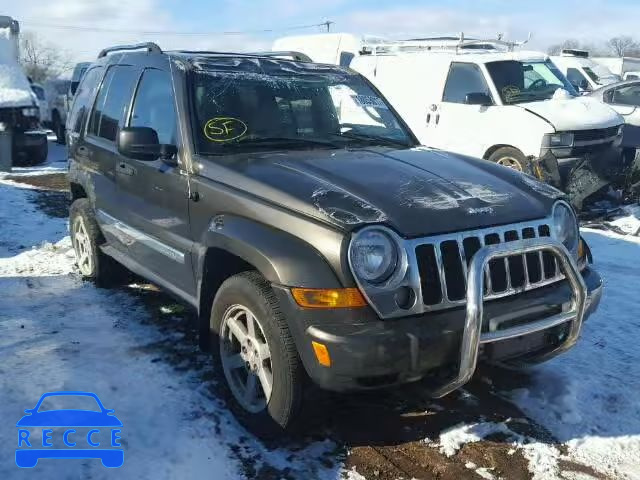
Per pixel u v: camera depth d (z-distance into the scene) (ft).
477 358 9.89
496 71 31.01
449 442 11.07
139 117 15.15
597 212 28.37
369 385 9.82
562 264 11.03
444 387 10.16
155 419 11.43
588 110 29.19
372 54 37.63
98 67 18.69
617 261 21.70
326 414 11.81
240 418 11.39
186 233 12.78
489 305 10.37
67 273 19.74
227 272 12.16
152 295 17.90
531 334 10.78
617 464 10.67
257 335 10.98
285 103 14.37
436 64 33.17
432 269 9.99
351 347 9.36
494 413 12.04
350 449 10.84
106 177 16.43
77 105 19.43
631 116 35.32
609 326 16.24
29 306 16.81
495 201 11.19
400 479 10.09
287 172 11.51
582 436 11.41
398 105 34.94
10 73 42.06
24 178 37.99
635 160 29.27
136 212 14.75
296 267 9.84
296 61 16.28
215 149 12.89
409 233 9.92
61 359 13.56
